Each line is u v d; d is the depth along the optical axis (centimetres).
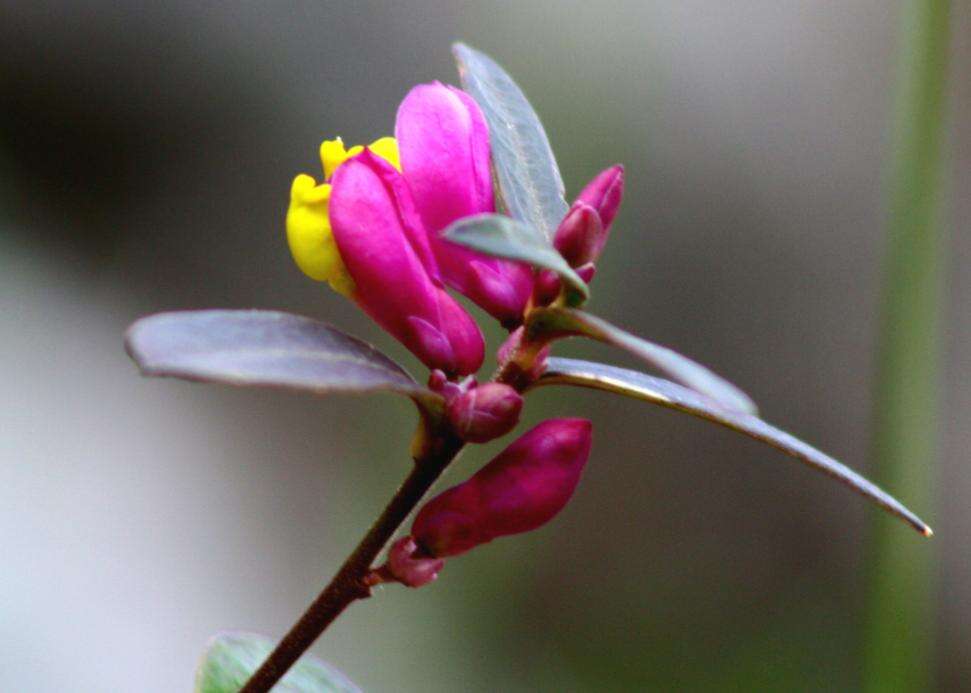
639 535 65
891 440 38
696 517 66
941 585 65
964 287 66
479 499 28
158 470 61
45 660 52
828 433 68
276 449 64
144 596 56
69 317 65
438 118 29
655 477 66
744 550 66
